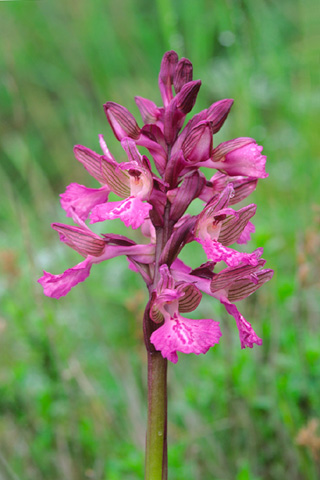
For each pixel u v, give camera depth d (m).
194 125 0.22
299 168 0.42
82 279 0.23
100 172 0.24
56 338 0.33
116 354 0.35
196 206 0.42
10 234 0.46
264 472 0.29
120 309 0.40
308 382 0.29
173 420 0.33
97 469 0.30
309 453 0.28
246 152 0.23
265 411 0.30
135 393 0.32
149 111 0.23
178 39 0.44
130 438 0.31
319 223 0.33
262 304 0.33
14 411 0.32
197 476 0.29
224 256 0.22
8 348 0.36
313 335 0.32
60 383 0.31
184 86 0.22
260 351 0.31
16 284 0.36
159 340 0.21
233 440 0.30
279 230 0.39
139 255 0.23
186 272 0.24
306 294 0.34
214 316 0.35
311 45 0.47
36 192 0.46
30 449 0.31
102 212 0.22
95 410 0.32
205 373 0.31
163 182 0.22
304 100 0.46
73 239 0.23
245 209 0.23
